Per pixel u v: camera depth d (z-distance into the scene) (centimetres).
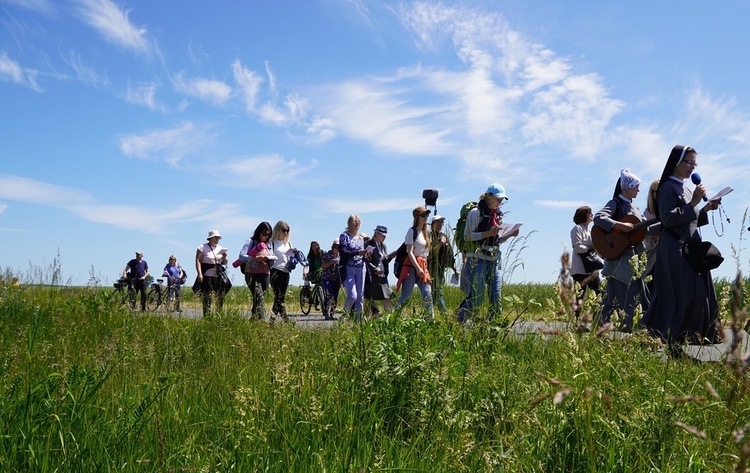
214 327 895
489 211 831
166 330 827
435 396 421
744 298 503
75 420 360
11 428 345
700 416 371
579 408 345
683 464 330
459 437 367
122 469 317
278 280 1323
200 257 1398
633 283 898
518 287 1563
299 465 334
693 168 797
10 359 495
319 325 857
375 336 486
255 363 591
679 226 780
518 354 573
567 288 225
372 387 433
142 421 374
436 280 704
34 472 310
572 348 351
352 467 320
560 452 343
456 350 481
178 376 509
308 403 397
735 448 334
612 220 905
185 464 326
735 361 191
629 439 341
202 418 402
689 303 748
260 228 1280
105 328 871
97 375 446
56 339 745
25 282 1309
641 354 486
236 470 327
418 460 348
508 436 362
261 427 371
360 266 1209
